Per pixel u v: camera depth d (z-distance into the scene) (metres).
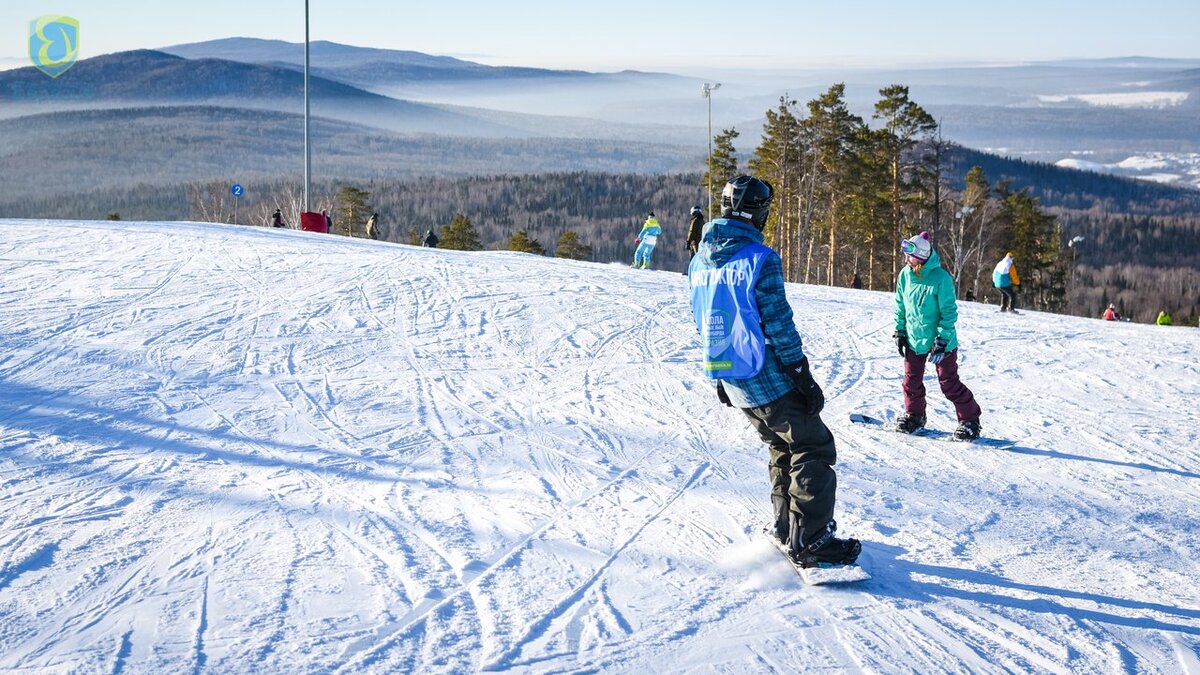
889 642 3.05
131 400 6.20
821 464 3.58
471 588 3.35
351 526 3.97
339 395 6.60
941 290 5.78
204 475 4.65
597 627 3.08
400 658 2.79
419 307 10.35
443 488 4.59
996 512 4.52
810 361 8.66
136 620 2.98
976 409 5.94
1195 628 3.23
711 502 4.50
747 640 3.03
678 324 9.97
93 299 10.12
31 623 2.94
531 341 8.86
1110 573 3.75
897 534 4.16
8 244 14.50
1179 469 5.38
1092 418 6.67
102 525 3.88
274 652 2.79
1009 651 3.02
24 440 5.17
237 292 10.84
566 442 5.58
